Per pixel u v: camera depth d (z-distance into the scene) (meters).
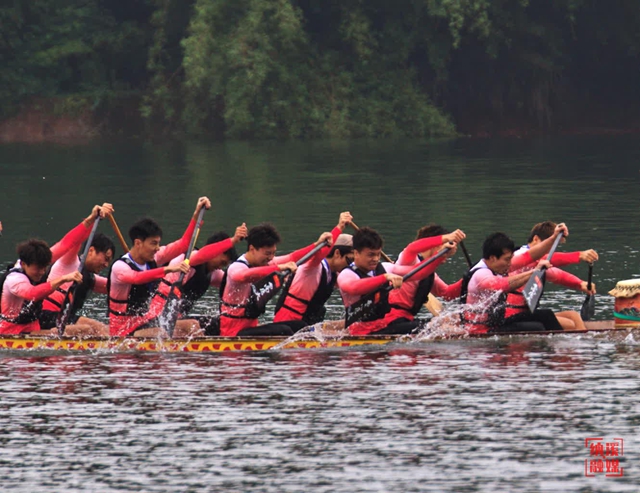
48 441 28.17
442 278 55.03
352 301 40.69
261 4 159.50
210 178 110.19
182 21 177.12
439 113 178.62
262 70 158.62
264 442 27.97
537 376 34.31
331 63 173.62
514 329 40.97
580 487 24.91
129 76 187.62
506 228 72.44
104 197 93.62
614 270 56.75
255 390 32.91
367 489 24.84
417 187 99.62
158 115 178.62
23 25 183.38
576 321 42.25
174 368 36.03
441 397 31.86
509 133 181.88
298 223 76.31
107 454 27.20
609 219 75.94
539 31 175.62
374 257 39.66
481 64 181.38
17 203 89.69
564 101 188.75
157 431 28.92
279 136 170.25
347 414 30.25
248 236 40.31
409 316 41.69
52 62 178.75
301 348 39.25
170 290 40.06
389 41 176.75
